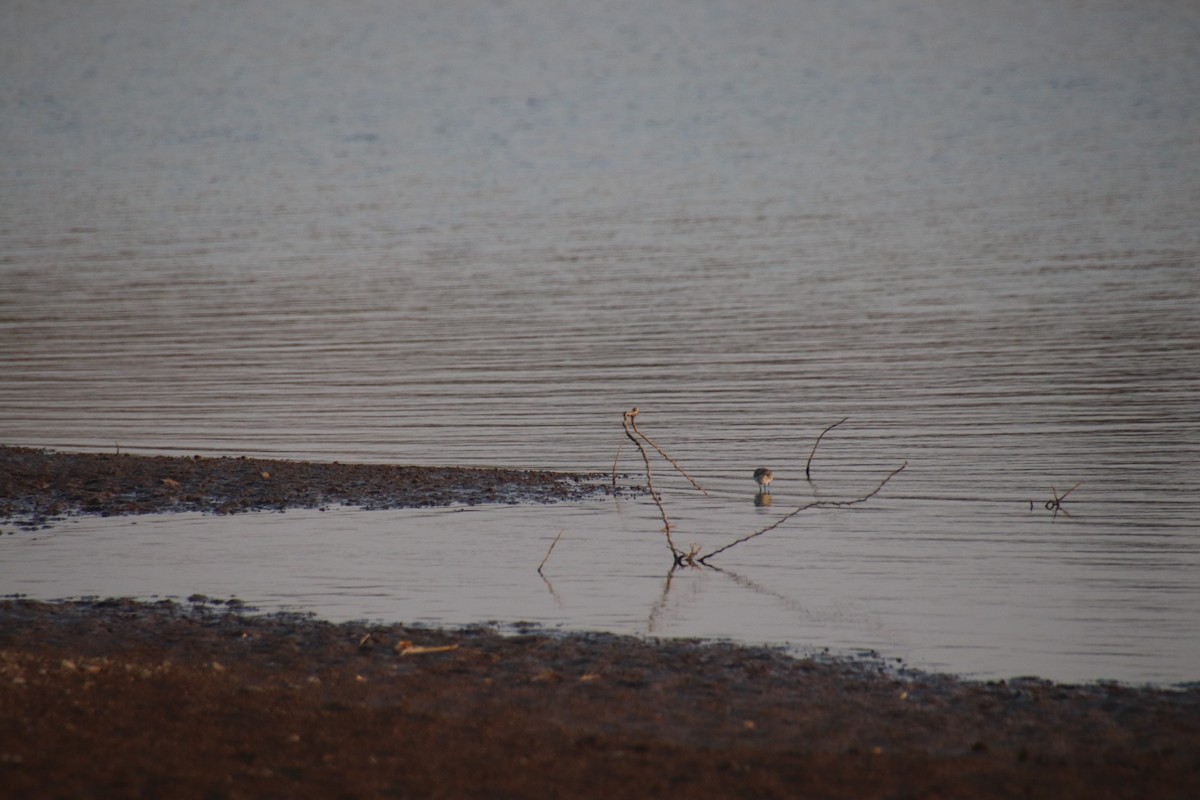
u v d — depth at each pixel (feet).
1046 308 377.91
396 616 152.46
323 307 414.62
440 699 123.85
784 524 191.21
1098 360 308.19
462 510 197.98
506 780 102.89
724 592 160.76
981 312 376.68
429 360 331.77
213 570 169.37
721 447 240.32
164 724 112.98
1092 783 104.01
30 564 171.94
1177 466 219.20
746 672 131.54
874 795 101.24
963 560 172.76
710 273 463.83
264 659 135.33
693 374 308.60
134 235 583.58
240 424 265.13
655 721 118.93
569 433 253.85
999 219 558.97
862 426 254.06
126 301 428.97
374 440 250.37
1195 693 126.72
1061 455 228.22
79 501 200.75
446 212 642.63
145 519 192.24
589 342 351.87
